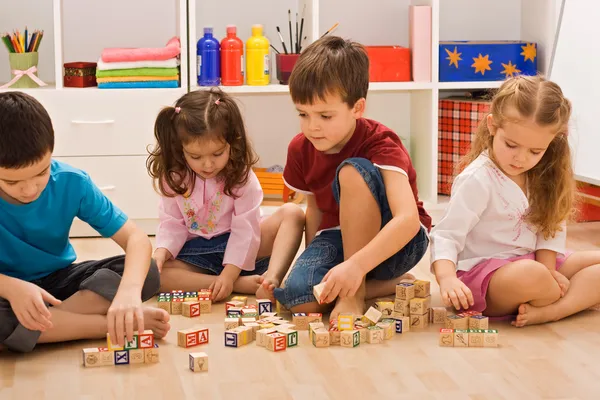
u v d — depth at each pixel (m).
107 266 1.68
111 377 1.43
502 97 1.72
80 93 2.58
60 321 1.56
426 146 2.93
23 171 1.42
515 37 3.23
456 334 1.59
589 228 2.67
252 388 1.37
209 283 1.96
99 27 2.99
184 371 1.45
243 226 1.99
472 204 1.78
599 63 2.63
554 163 1.79
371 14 3.16
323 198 1.94
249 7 3.08
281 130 3.18
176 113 1.89
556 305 1.74
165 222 2.03
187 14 2.68
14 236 1.60
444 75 2.88
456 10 3.20
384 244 1.66
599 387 1.37
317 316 1.71
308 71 1.71
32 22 2.95
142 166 2.64
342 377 1.42
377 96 3.20
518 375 1.43
